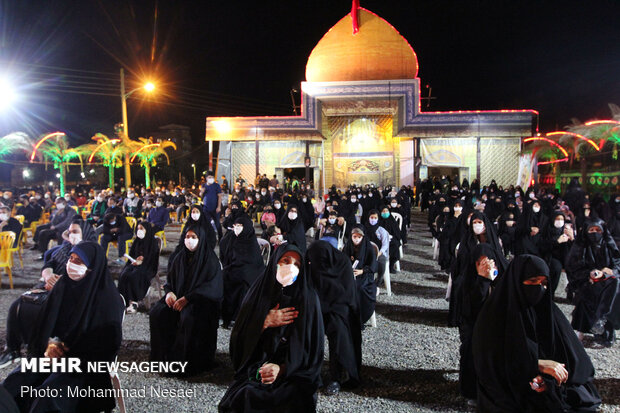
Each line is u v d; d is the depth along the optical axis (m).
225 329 6.34
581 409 3.07
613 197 11.23
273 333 3.24
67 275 3.47
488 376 3.09
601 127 21.69
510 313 3.04
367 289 6.15
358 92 24.83
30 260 10.98
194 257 4.97
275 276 3.21
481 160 25.61
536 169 25.66
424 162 26.03
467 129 24.39
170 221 19.03
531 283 3.00
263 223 9.91
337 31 27.89
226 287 6.29
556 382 3.00
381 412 4.05
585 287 5.54
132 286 6.90
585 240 5.63
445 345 5.65
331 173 28.44
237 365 3.32
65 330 3.40
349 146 28.33
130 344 5.70
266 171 27.12
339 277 4.60
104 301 3.49
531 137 24.89
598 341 5.73
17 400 3.28
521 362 2.94
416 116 24.64
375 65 27.23
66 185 34.50
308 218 13.81
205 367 4.93
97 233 10.77
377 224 8.09
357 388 4.54
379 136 28.08
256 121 25.64
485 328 3.15
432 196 17.73
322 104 25.84
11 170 35.25
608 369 4.88
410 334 6.05
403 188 23.55
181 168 44.78
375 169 28.12
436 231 11.42
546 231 7.88
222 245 6.60
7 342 4.67
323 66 27.73
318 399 4.30
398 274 9.65
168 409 4.11
